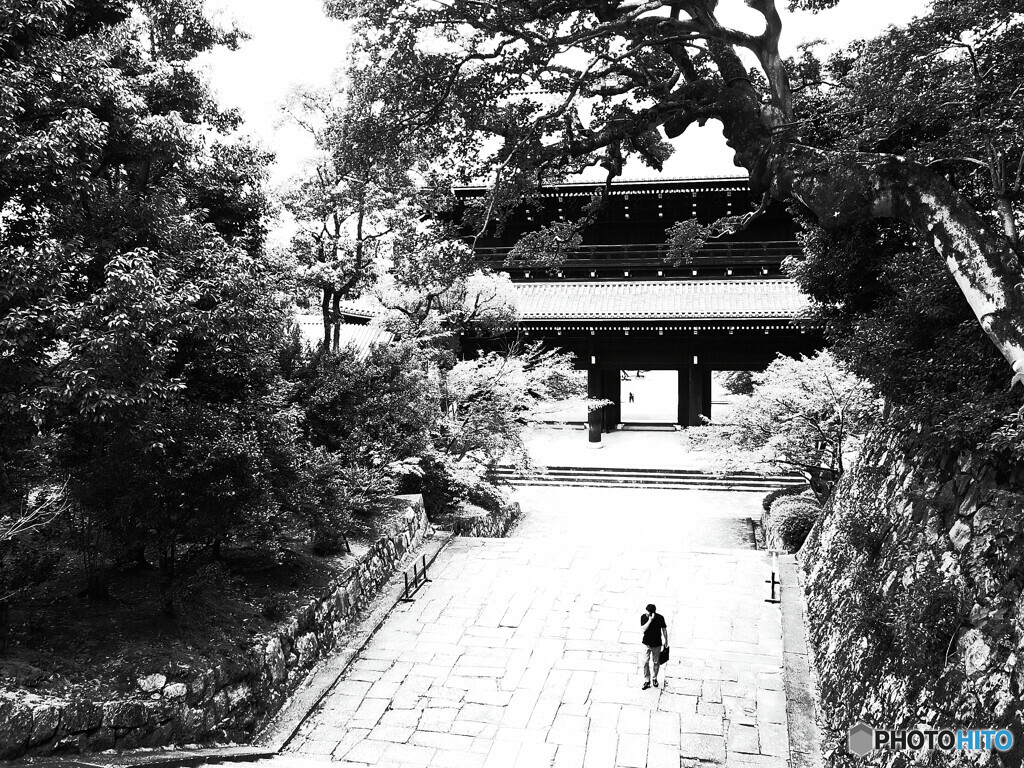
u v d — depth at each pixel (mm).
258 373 12516
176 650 10898
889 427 13227
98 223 10781
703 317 34156
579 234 15672
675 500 30516
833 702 11227
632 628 15148
